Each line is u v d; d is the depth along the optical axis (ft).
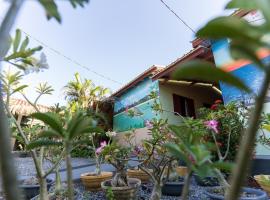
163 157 10.34
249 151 1.40
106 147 11.34
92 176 14.20
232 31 1.36
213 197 9.86
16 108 22.38
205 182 13.97
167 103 25.80
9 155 1.34
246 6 1.43
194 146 2.25
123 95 34.09
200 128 8.89
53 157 11.78
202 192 12.89
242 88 1.45
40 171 5.77
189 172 2.19
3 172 1.30
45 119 2.59
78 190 14.32
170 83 26.84
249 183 12.71
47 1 2.08
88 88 34.01
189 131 2.90
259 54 1.41
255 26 1.37
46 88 8.46
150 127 11.32
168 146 2.33
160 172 10.33
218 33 1.39
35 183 12.28
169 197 12.52
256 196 9.59
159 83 26.04
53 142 2.99
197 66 1.42
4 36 1.51
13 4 1.59
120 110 34.14
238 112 12.82
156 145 10.37
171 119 25.31
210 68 1.42
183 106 26.96
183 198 2.15
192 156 2.18
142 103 28.35
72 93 32.78
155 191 10.17
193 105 27.84
